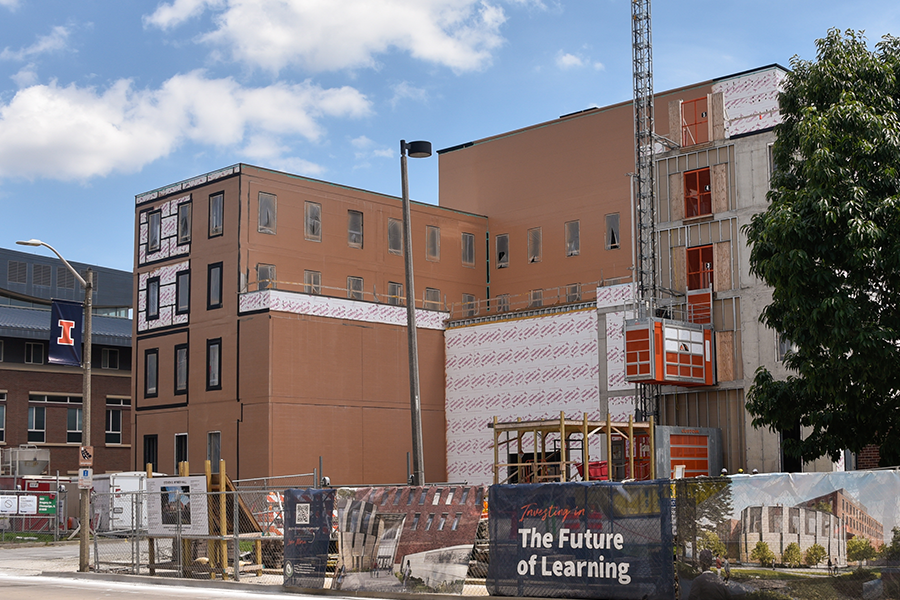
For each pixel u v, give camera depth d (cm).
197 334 5072
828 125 2445
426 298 5928
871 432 2614
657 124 5803
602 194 5925
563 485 1798
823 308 2372
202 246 5147
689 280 4422
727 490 1617
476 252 6347
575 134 6116
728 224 4300
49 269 8794
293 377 4738
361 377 5012
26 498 4659
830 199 2392
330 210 5447
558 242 6097
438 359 5409
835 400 2520
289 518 2244
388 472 5047
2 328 6631
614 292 4697
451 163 6756
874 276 2416
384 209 5756
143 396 5309
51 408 6919
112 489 4325
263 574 2572
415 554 2019
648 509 1691
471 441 5238
